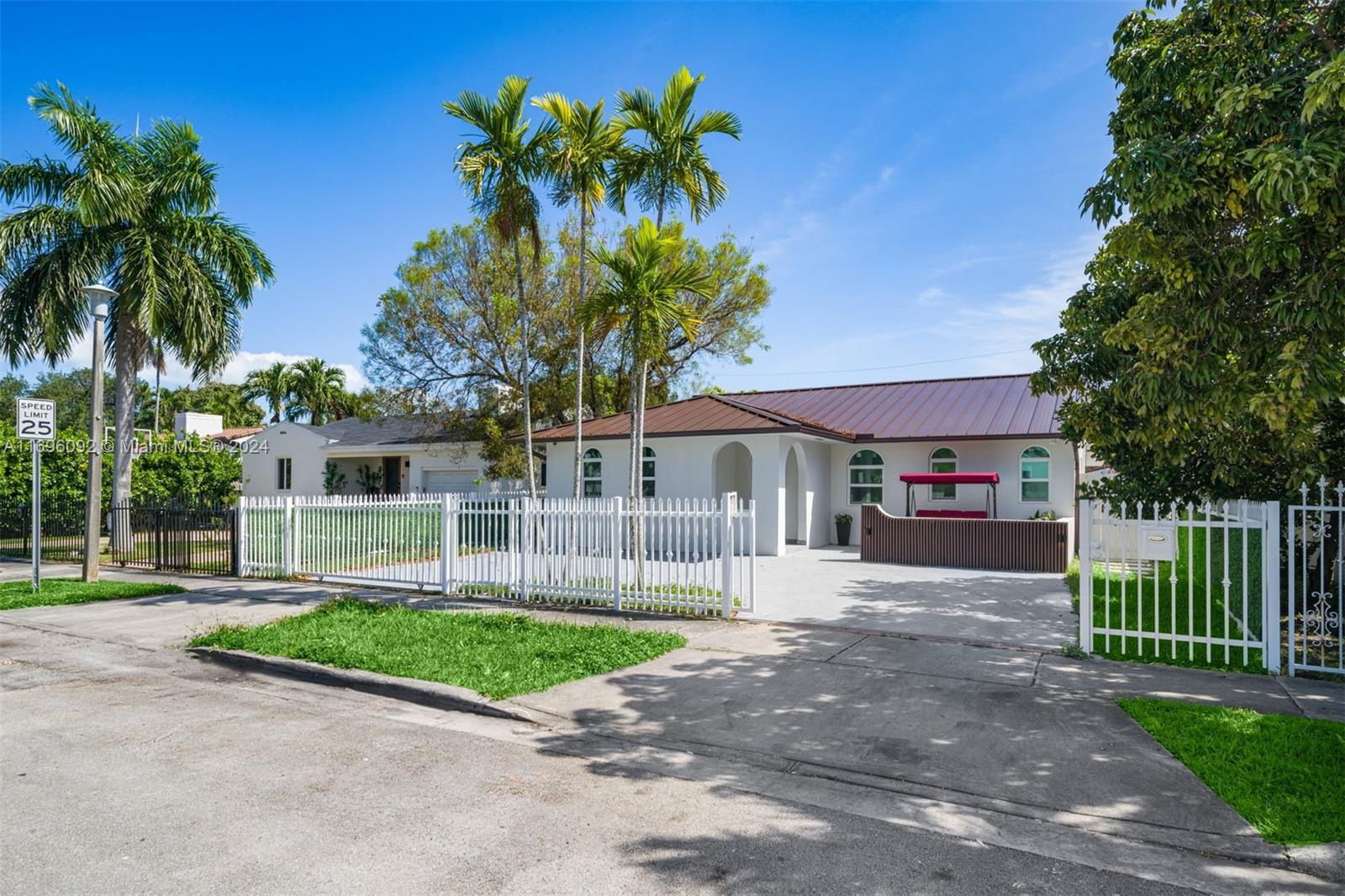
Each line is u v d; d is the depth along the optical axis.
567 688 7.13
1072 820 4.52
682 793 4.96
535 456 25.70
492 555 12.30
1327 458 8.62
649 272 11.79
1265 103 6.02
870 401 24.19
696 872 3.94
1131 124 7.09
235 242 20.66
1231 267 6.18
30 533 19.33
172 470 25.16
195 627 10.24
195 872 3.90
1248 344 6.48
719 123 12.26
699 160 12.48
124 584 13.70
